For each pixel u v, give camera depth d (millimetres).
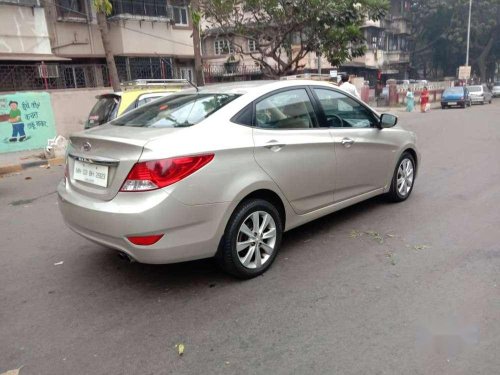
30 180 8992
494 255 4180
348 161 4781
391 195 5793
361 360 2771
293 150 4113
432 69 51344
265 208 3902
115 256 4535
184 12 21422
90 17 18672
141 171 3260
